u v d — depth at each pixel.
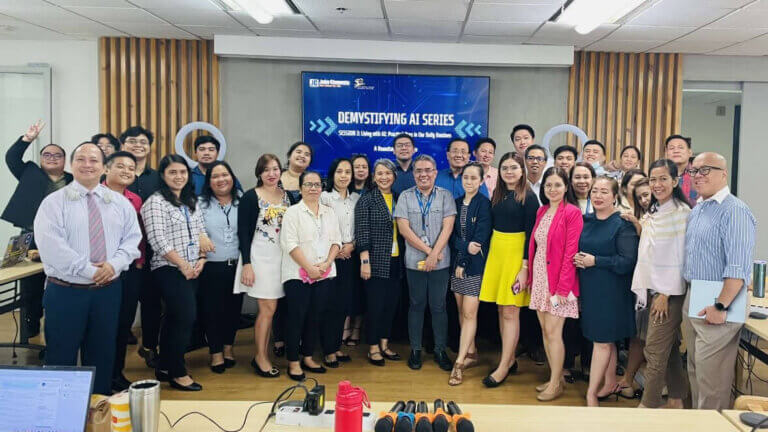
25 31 5.52
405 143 4.62
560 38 5.47
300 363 4.26
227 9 4.75
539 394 3.74
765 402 1.93
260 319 3.99
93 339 3.01
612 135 6.14
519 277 3.71
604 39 5.47
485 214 3.87
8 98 5.93
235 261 4.02
